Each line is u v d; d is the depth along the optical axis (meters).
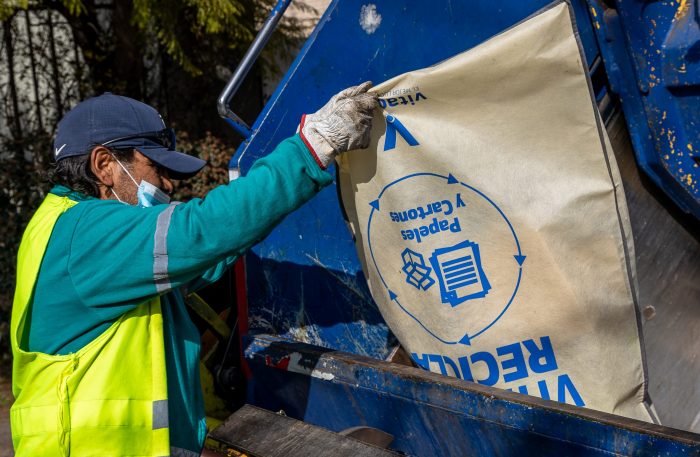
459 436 1.93
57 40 6.73
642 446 1.52
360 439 2.04
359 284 2.49
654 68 2.03
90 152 1.79
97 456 1.66
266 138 2.32
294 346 2.29
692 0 1.99
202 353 2.65
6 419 4.62
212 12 5.56
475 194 1.92
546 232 1.88
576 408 1.67
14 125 6.46
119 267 1.64
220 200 1.66
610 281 1.89
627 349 1.92
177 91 7.03
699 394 2.26
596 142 1.85
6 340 5.59
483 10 2.17
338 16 2.26
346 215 2.15
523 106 1.87
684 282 2.21
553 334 1.93
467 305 1.99
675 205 2.17
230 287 2.65
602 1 2.05
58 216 1.73
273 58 6.61
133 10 5.65
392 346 2.48
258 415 2.15
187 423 1.82
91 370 1.68
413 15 2.24
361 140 1.84
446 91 1.89
